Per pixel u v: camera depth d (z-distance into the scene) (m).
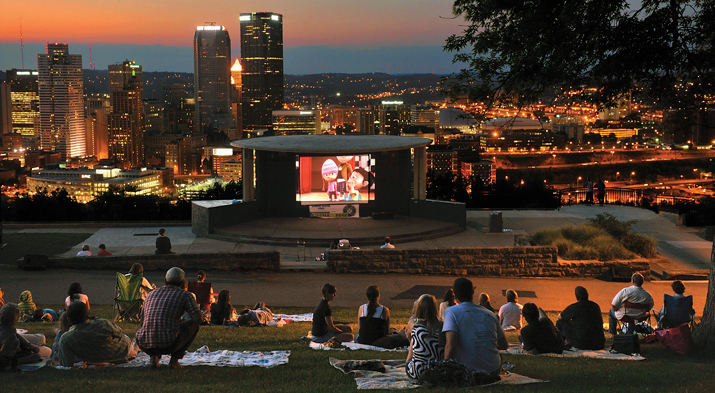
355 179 31.00
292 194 30.81
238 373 7.95
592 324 10.45
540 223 30.52
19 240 27.38
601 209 33.59
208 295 14.34
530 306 10.01
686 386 7.30
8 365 8.38
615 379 7.75
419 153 31.08
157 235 28.95
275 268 21.45
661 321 11.90
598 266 21.39
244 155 30.33
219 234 28.19
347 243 23.95
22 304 13.59
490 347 7.12
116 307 13.78
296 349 9.95
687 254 24.09
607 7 12.69
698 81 13.65
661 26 12.77
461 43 14.79
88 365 8.38
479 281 20.56
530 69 13.72
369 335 10.59
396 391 6.89
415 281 20.41
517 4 13.68
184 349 8.18
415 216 31.31
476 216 32.75
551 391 6.82
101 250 21.98
